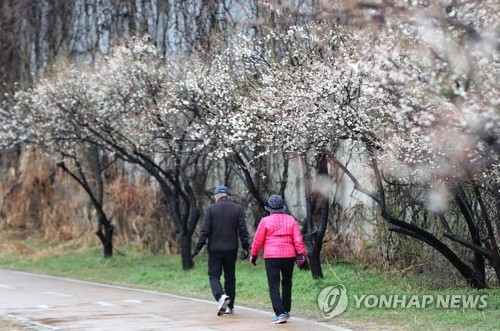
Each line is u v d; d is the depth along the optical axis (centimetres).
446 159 1650
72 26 3972
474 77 1305
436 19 1244
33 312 1944
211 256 1855
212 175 3250
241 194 3103
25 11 4238
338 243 2664
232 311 1869
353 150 2305
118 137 2883
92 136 3031
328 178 2417
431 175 1809
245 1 2631
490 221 2019
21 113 3338
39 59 4147
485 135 1316
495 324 1573
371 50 1523
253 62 2323
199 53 2692
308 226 2392
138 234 3591
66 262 3428
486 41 1221
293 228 1720
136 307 2019
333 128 1941
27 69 4219
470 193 2016
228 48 2423
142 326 1667
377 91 1634
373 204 2508
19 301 2200
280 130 2073
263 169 2923
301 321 1727
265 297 2158
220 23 2852
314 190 2627
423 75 1371
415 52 1437
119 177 3803
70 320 1781
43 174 4244
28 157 4288
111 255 3481
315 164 2614
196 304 2066
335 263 2594
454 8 1296
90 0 3853
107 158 3888
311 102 1941
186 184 2875
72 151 3438
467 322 1619
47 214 4181
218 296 1823
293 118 2028
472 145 1461
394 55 1440
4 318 1827
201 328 1631
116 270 3088
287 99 2033
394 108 1521
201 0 2975
